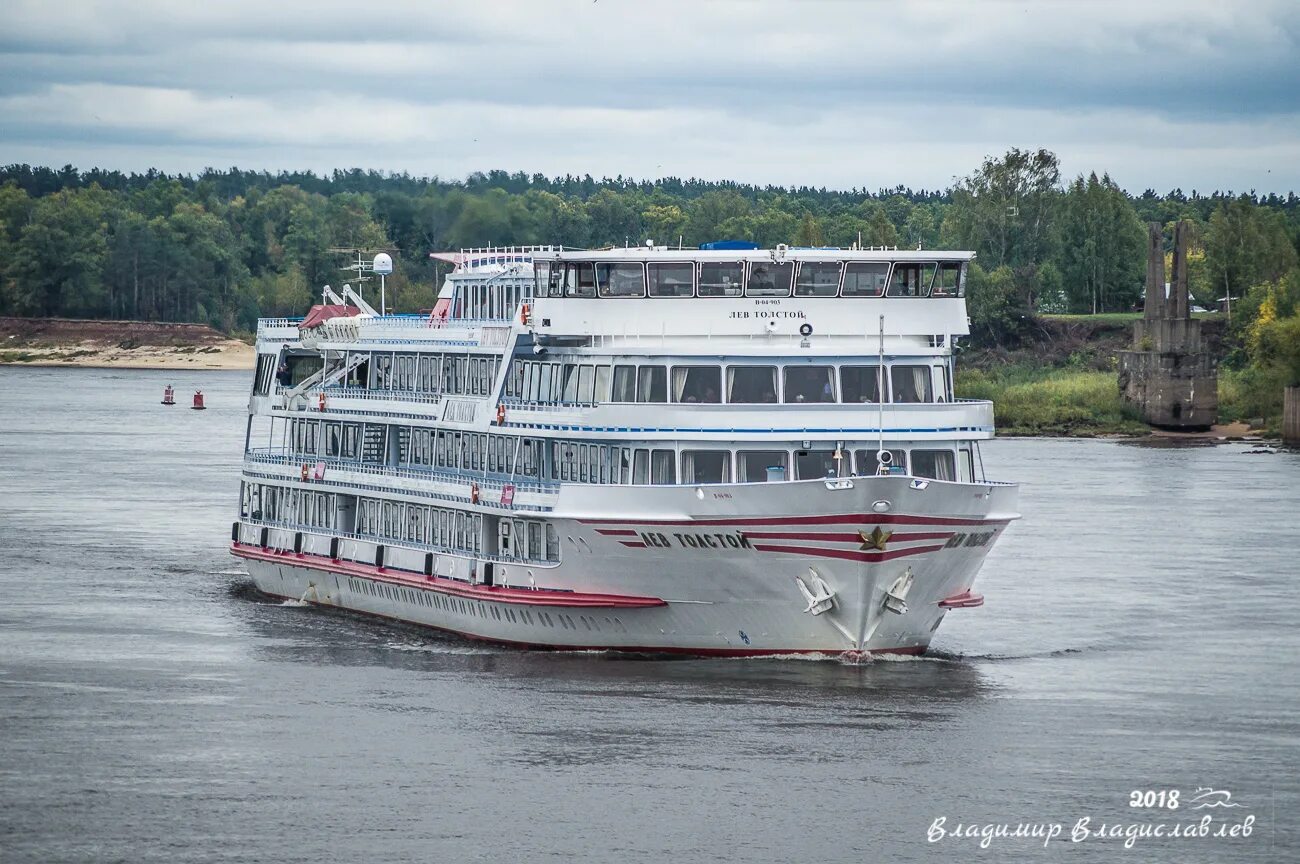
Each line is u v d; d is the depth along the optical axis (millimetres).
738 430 176625
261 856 135625
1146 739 165125
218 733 166750
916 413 179000
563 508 182375
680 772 153000
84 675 191500
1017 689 182250
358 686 182875
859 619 178375
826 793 148125
